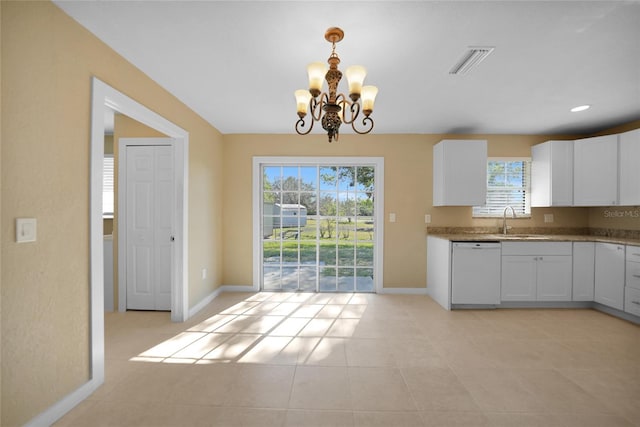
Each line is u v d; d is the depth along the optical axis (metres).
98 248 1.99
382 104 3.21
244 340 2.79
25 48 1.53
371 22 1.83
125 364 2.34
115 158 3.58
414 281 4.38
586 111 3.41
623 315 3.41
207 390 2.01
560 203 4.02
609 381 2.13
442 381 2.12
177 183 3.24
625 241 3.35
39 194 1.61
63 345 1.76
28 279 1.55
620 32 1.92
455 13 1.75
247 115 3.61
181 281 3.24
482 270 3.68
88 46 1.92
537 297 3.71
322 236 4.54
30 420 1.57
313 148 4.40
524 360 2.43
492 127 4.05
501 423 1.71
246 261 4.46
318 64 1.72
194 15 1.77
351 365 2.34
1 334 1.43
